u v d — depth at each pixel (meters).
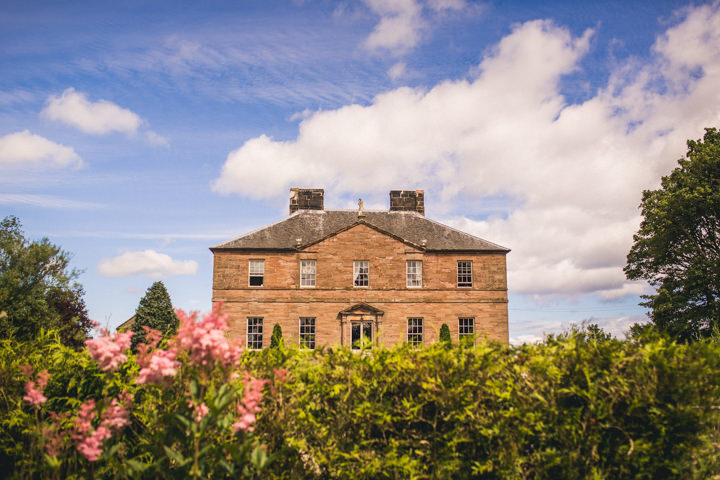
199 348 5.09
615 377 5.68
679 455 5.66
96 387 6.75
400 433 5.88
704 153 36.81
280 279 41.00
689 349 6.08
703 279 35.88
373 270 41.47
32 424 6.48
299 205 46.09
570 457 5.55
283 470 5.87
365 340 6.50
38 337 7.98
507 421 5.71
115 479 5.88
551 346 6.43
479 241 42.84
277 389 5.99
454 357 5.95
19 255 41.59
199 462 5.27
